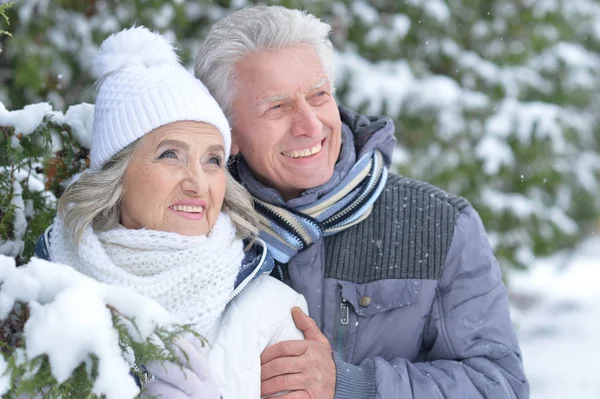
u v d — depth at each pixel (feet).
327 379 6.55
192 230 6.24
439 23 18.25
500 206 18.10
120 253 6.23
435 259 7.36
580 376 19.79
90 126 7.58
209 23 16.37
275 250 7.26
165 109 6.15
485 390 6.97
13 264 4.62
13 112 7.38
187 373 5.42
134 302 4.65
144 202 6.22
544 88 19.66
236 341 6.37
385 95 16.58
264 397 6.45
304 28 7.20
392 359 7.34
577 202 20.93
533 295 27.04
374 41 17.63
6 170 7.30
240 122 7.30
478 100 17.94
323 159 7.32
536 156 17.65
